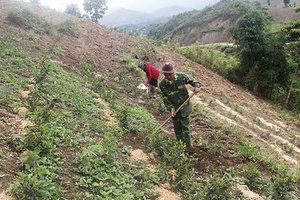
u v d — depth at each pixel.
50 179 4.87
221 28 75.00
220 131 10.06
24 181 4.38
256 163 8.21
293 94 21.05
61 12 19.11
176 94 7.45
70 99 8.33
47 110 6.52
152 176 5.96
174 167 6.34
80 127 7.14
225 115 12.54
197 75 17.38
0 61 9.30
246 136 10.70
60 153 5.69
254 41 20.94
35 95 7.23
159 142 7.15
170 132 8.99
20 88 7.90
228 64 22.09
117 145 6.90
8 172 4.74
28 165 4.93
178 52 21.70
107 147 6.31
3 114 6.34
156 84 11.73
